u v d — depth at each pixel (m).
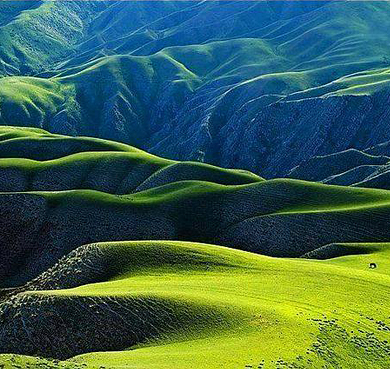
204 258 66.69
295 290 52.09
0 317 50.22
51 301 49.59
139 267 66.50
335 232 90.19
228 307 44.62
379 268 66.56
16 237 99.00
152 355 35.50
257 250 92.44
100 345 44.88
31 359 28.69
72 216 101.50
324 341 37.78
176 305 46.06
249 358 32.78
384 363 37.00
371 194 104.50
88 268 68.88
